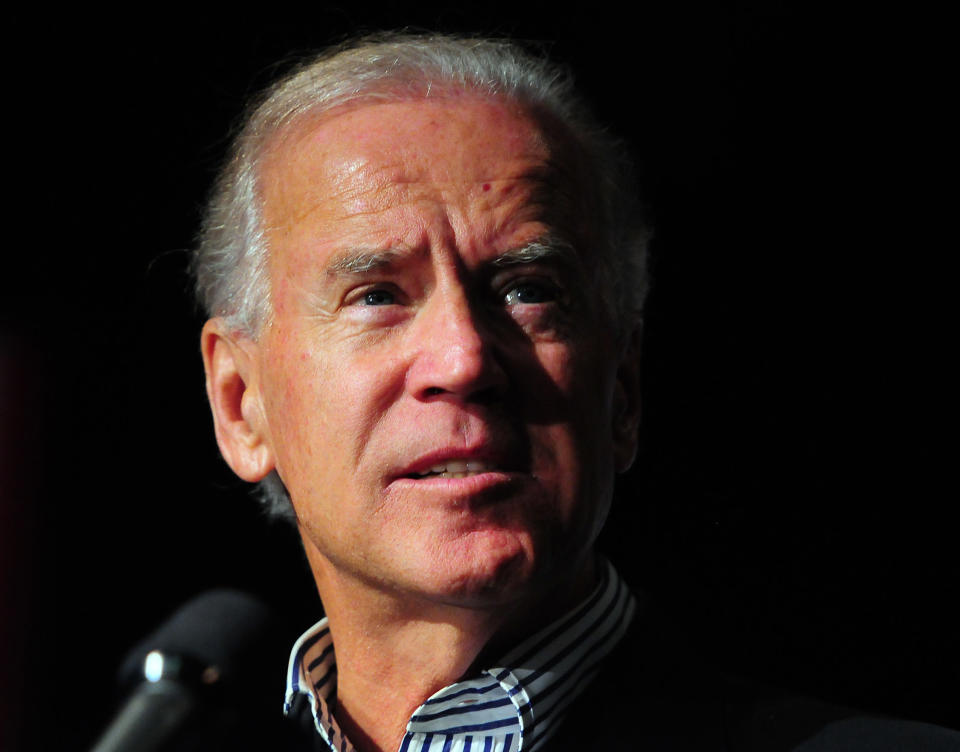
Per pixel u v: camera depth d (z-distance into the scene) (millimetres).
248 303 7867
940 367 13141
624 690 7160
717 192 13797
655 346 13961
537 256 7137
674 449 13836
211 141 13773
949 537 12852
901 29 13039
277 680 5496
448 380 6559
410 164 7211
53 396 14562
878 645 12930
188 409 14742
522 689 6883
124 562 14609
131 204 14266
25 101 13945
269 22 13406
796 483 13453
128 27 13680
